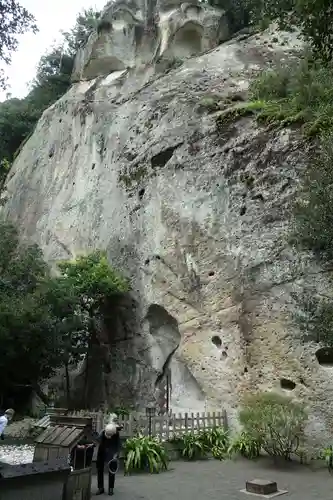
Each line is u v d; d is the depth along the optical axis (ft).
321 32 25.62
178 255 49.03
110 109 73.72
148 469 32.04
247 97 54.54
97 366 56.24
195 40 77.92
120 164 63.16
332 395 35.91
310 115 43.73
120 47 85.87
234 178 46.50
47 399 54.44
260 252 42.09
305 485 28.76
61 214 74.43
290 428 34.50
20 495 18.88
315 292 37.99
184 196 50.49
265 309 40.50
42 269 65.05
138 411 49.60
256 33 71.31
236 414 40.45
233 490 27.43
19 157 99.45
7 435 45.62
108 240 60.23
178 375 47.60
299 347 37.91
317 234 35.65
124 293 54.70
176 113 57.26
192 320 46.03
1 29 28.35
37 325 51.24
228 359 42.37
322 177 35.24
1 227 81.82
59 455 23.62
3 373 54.03
